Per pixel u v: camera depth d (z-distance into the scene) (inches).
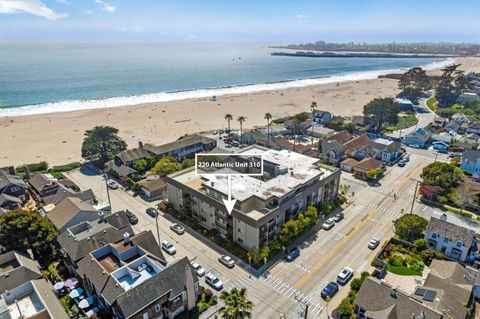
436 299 1996.8
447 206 3459.6
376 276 2427.4
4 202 3415.4
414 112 7618.1
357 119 6633.9
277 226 2844.5
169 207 3449.8
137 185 3860.7
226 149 5310.0
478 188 3523.6
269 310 2150.6
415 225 2770.7
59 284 2282.2
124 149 4877.0
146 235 2453.2
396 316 1883.6
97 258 2310.5
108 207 3225.9
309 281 2416.3
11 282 2090.3
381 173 4271.7
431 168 3846.0
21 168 4426.7
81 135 6156.5
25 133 6254.9
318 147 4995.1
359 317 2038.6
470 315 2015.3
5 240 2464.3
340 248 2797.7
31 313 1916.8
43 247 2534.5
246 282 2411.4
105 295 1977.1
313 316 2097.7
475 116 7047.2
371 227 3105.3
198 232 3061.0
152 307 1953.7
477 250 2625.5
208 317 2096.5
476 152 4279.0
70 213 2812.5
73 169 4557.1
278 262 2630.4
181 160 4936.0
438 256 2596.0
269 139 5354.3
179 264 2137.1
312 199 3228.3
